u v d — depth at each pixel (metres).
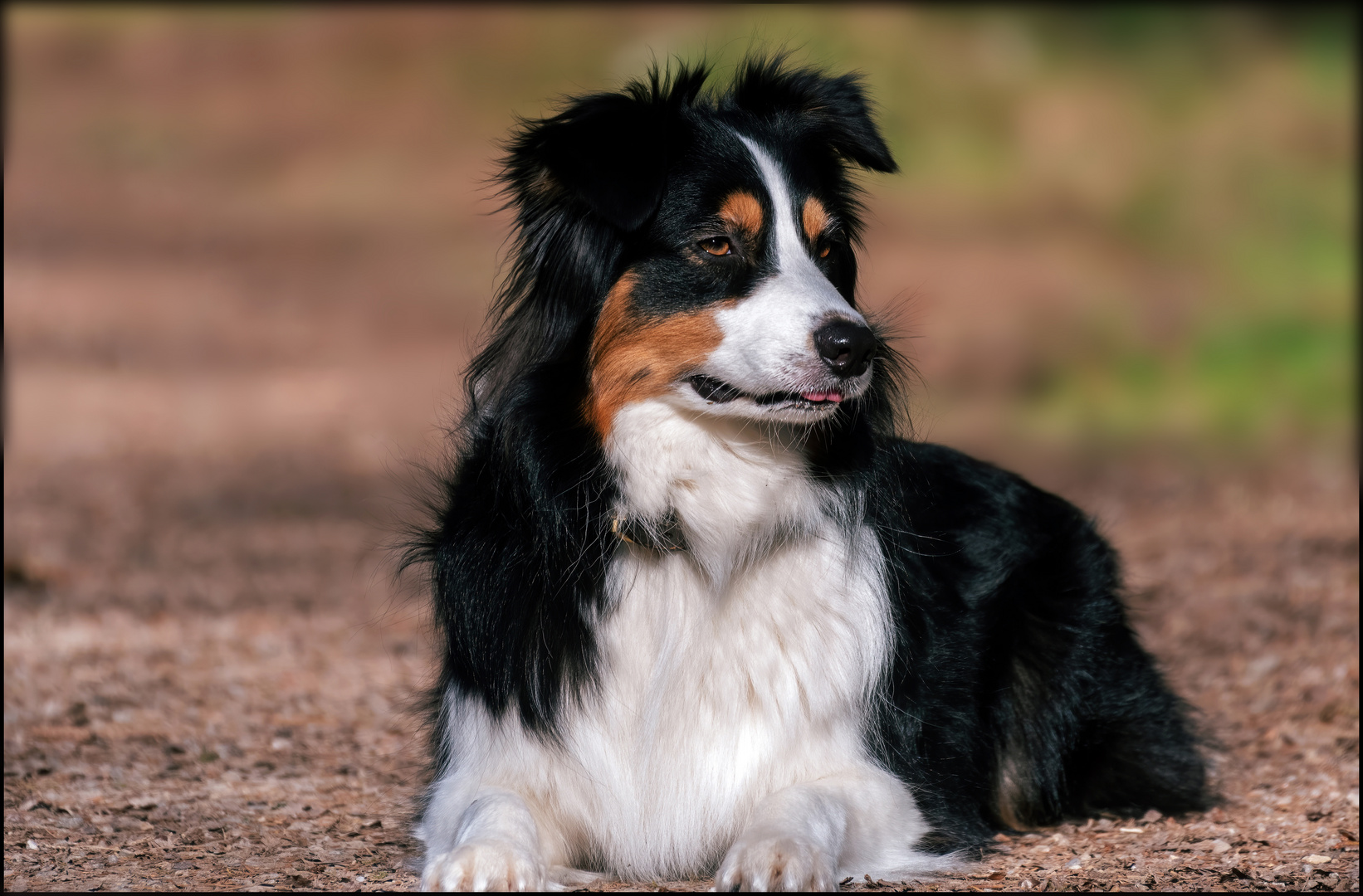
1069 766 6.43
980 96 35.88
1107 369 21.70
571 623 5.29
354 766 7.23
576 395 5.34
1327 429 18.44
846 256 5.90
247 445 18.05
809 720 5.29
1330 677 8.46
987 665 6.22
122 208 35.97
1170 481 15.51
